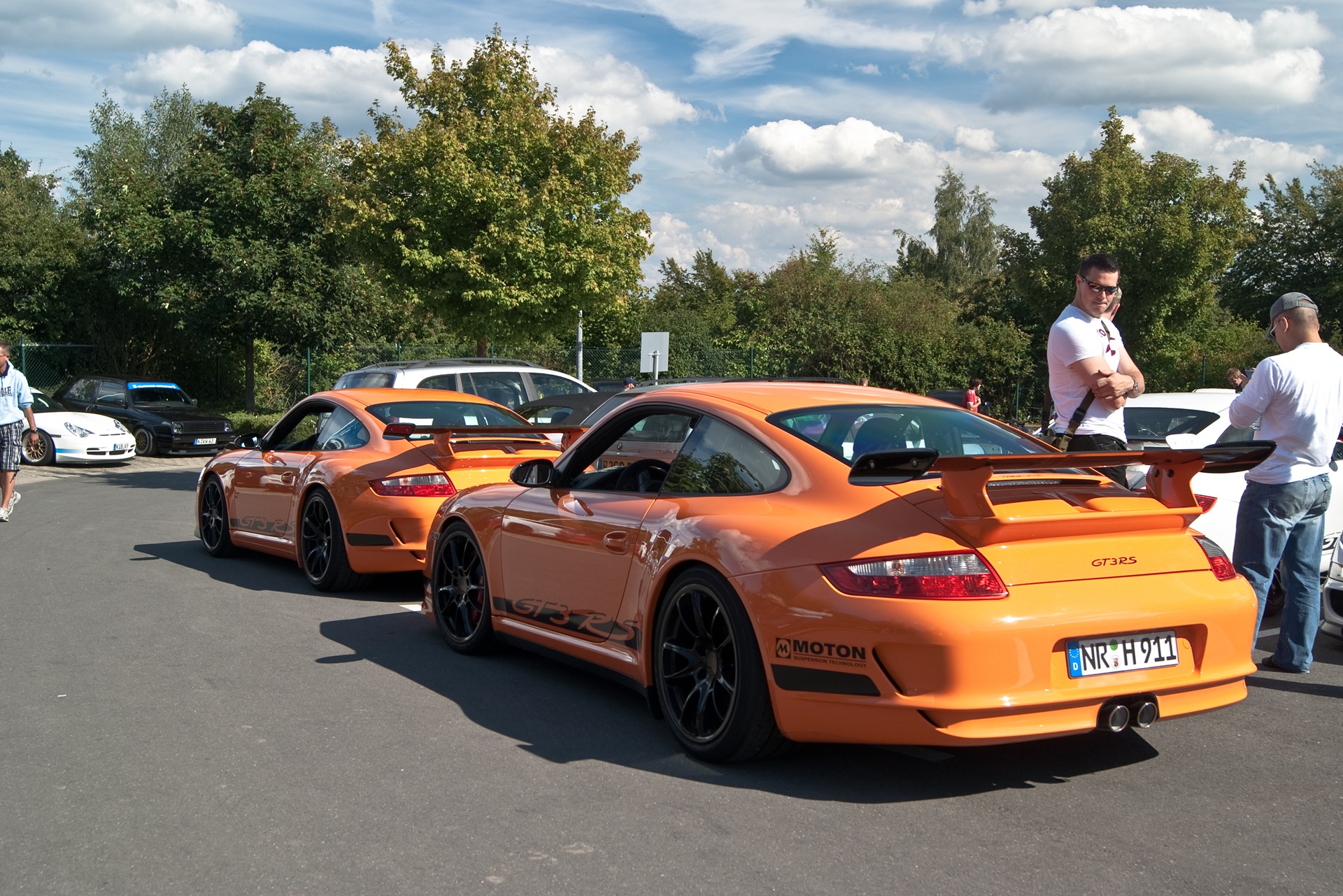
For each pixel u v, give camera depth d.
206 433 21.97
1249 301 38.53
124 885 2.98
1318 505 5.22
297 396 30.69
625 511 4.51
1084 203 27.34
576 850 3.19
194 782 3.77
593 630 4.64
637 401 4.80
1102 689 3.43
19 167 41.06
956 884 2.96
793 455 3.96
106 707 4.69
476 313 18.28
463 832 3.32
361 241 18.41
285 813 3.49
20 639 5.98
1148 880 2.99
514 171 18.34
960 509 3.39
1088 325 5.21
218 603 7.04
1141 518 3.59
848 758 4.04
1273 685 5.18
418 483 6.87
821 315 32.84
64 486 15.98
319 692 4.93
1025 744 4.22
